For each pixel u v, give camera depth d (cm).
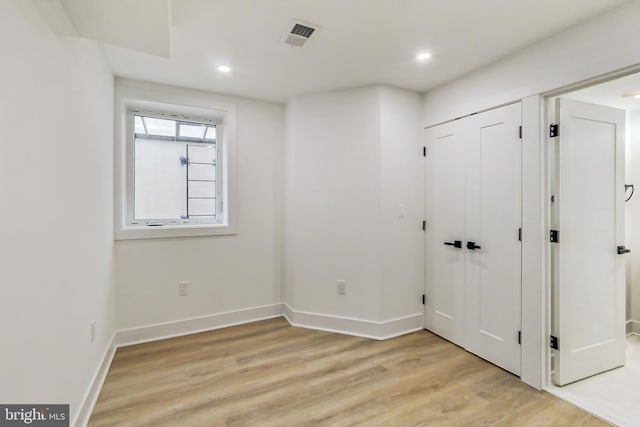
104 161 221
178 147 307
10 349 96
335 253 299
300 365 234
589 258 220
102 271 214
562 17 177
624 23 164
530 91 209
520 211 217
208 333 294
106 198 228
